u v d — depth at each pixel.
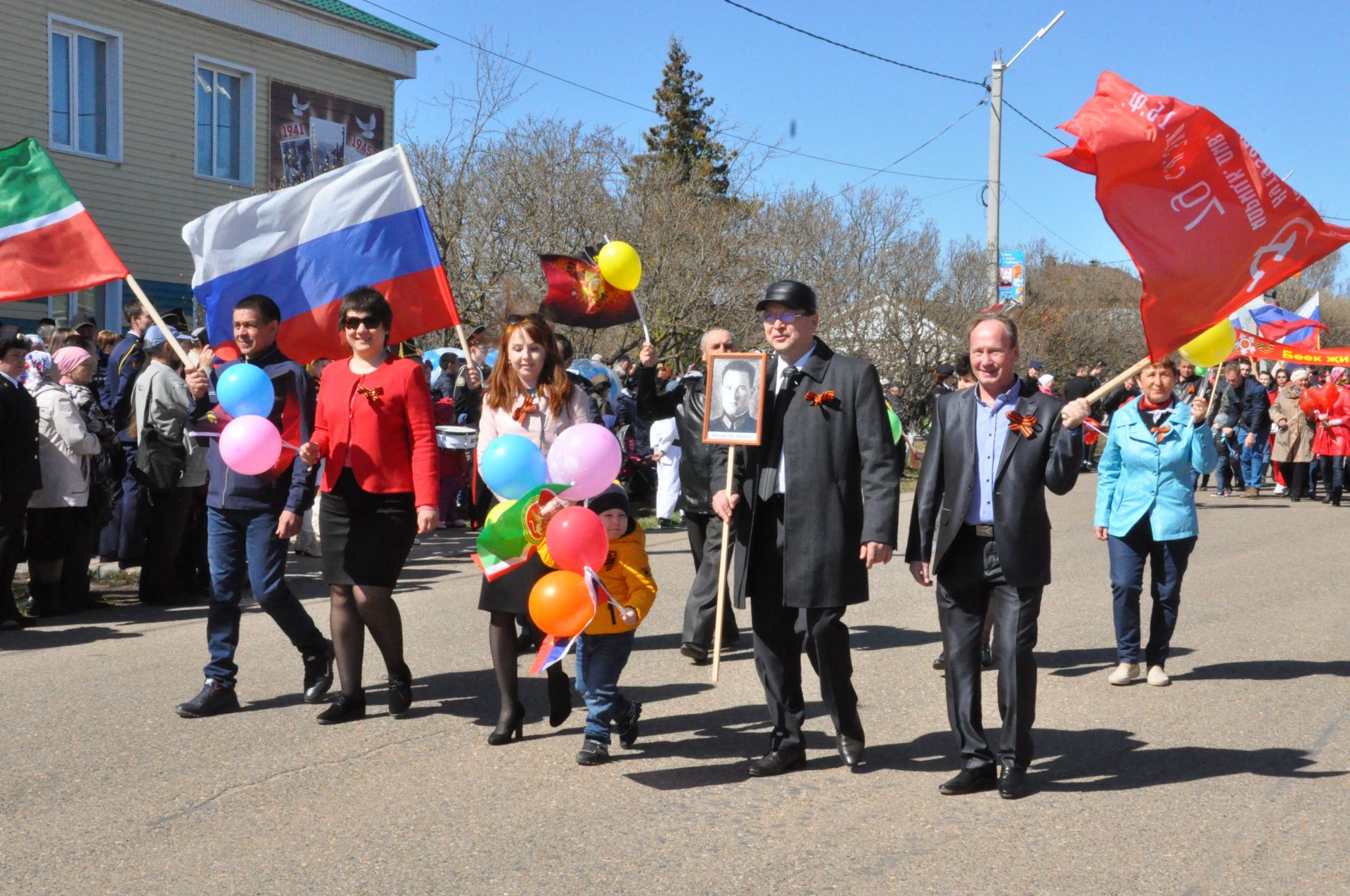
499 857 3.88
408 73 20.92
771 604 4.71
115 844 3.98
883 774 4.77
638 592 4.93
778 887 3.65
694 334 20.81
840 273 25.08
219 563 5.52
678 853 3.92
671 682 6.32
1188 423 6.18
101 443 8.12
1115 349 34.50
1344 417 15.99
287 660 6.59
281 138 18.97
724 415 4.63
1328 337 52.44
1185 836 4.09
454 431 11.96
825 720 5.62
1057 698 6.05
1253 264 4.80
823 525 4.54
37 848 3.94
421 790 4.54
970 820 4.24
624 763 4.91
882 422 4.57
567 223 19.23
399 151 7.04
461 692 6.04
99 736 5.17
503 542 4.72
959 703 4.56
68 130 16.39
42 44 15.88
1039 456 4.41
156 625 7.50
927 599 8.79
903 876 3.74
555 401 5.09
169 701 5.72
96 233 6.17
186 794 4.46
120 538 9.00
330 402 5.33
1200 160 4.79
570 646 4.43
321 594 8.56
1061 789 4.59
